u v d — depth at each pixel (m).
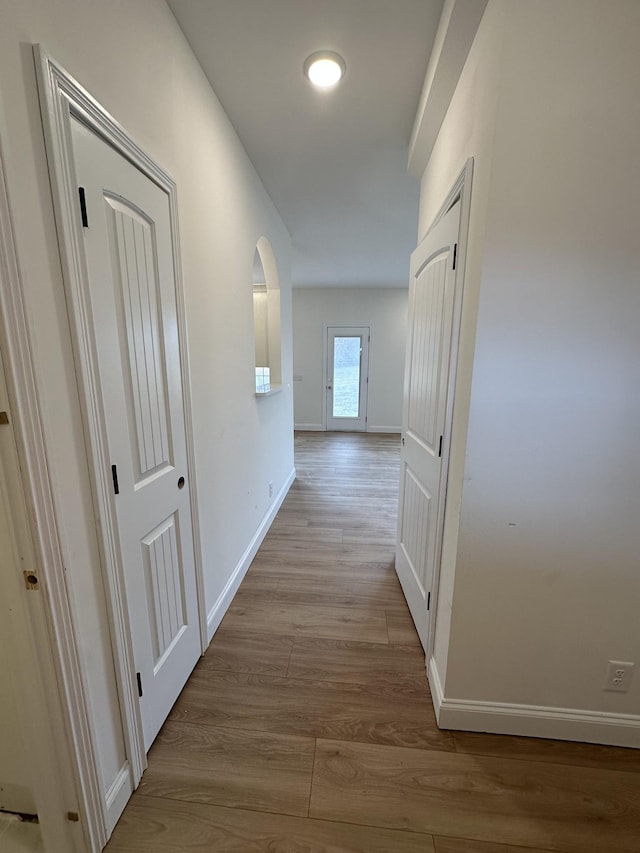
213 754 1.26
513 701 1.33
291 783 1.18
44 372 0.80
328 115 1.86
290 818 1.09
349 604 2.07
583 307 1.08
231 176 1.95
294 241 3.87
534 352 1.11
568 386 1.12
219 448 1.87
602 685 1.29
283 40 1.43
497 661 1.31
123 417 1.08
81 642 0.93
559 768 1.23
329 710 1.43
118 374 1.05
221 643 1.77
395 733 1.34
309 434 6.73
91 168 0.92
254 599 2.11
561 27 0.96
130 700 1.13
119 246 1.05
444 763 1.24
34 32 0.76
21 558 0.80
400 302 6.54
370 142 2.08
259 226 2.51
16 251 0.72
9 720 0.99
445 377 1.40
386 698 1.48
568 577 1.23
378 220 3.27
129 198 1.08
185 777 1.19
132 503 1.13
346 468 4.73
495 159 1.02
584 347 1.10
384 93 1.70
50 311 0.81
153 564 1.26
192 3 1.28
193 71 1.49
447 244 1.40
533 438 1.16
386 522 3.15
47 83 0.77
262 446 2.77
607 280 1.06
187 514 1.50
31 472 0.78
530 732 1.33
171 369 1.35
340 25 1.36
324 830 1.06
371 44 1.43
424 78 1.59
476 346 1.12
